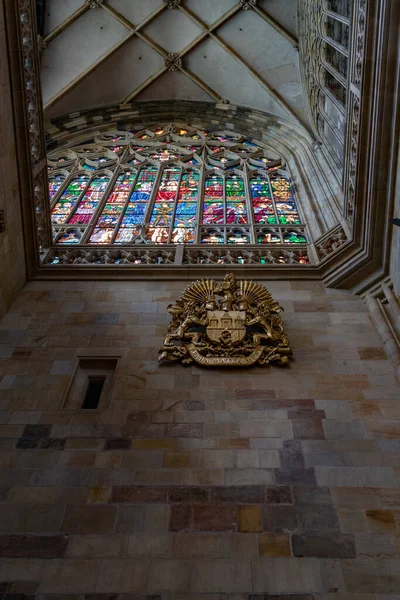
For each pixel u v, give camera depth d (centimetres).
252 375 887
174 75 2231
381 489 688
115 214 1531
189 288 1059
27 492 697
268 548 623
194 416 805
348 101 1122
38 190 1276
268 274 1145
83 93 2172
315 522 650
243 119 2134
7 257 1070
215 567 605
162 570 604
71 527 652
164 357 913
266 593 578
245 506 673
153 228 1436
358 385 855
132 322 1020
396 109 919
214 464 729
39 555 622
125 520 659
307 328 988
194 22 2119
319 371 888
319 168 1594
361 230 1073
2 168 1059
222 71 2191
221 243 1332
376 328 970
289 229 1402
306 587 582
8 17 1084
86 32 2123
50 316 1038
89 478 714
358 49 1048
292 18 2064
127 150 1984
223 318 984
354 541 627
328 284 1102
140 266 1170
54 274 1165
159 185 1716
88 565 611
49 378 893
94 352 948
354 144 1096
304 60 1917
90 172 1830
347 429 777
